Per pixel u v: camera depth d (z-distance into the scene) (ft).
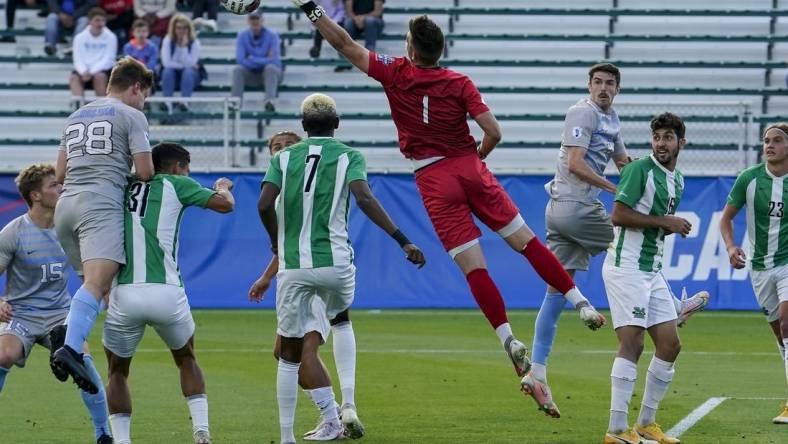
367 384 117.29
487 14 246.47
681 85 238.48
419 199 186.60
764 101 232.73
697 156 222.28
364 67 83.97
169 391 113.29
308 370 89.10
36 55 240.12
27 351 88.33
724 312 188.03
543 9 246.06
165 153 83.25
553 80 239.30
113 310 78.54
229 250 188.03
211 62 237.04
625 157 107.86
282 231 83.35
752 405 104.22
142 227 78.79
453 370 127.24
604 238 106.32
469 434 90.84
